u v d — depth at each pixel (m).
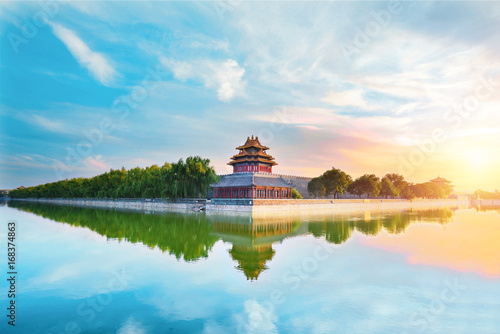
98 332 14.59
